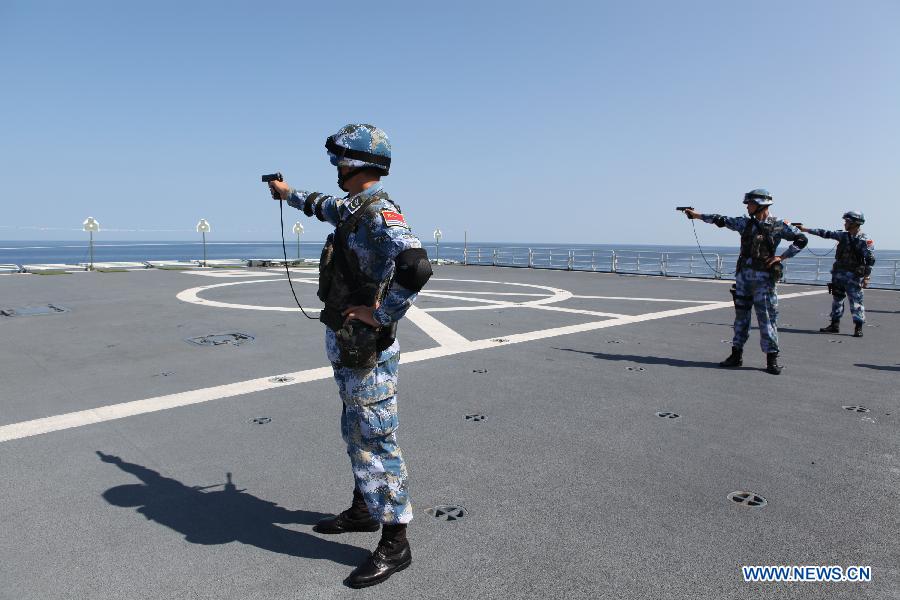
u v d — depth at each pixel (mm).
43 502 2975
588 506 2932
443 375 5727
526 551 2502
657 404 4770
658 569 2355
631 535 2639
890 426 4207
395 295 2223
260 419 4340
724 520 2783
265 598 2162
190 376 5660
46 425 4188
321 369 5965
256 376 5664
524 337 7852
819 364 6363
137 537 2627
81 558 2441
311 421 4301
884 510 2895
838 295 8469
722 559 2436
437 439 3906
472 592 2199
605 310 10758
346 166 2383
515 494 3070
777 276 5898
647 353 6871
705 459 3566
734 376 5766
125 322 8938
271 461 3543
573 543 2568
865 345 7547
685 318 9766
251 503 2992
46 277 17328
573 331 8359
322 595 2188
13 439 3898
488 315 9953
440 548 2531
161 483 3221
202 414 4457
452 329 8484
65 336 7777
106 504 2959
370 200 2344
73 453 3656
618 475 3320
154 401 4801
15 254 181625
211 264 23781
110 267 21859
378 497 2350
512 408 4629
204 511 2896
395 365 2455
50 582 2258
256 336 7824
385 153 2432
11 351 6812
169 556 2467
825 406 4727
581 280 17938
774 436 3990
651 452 3682
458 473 3344
